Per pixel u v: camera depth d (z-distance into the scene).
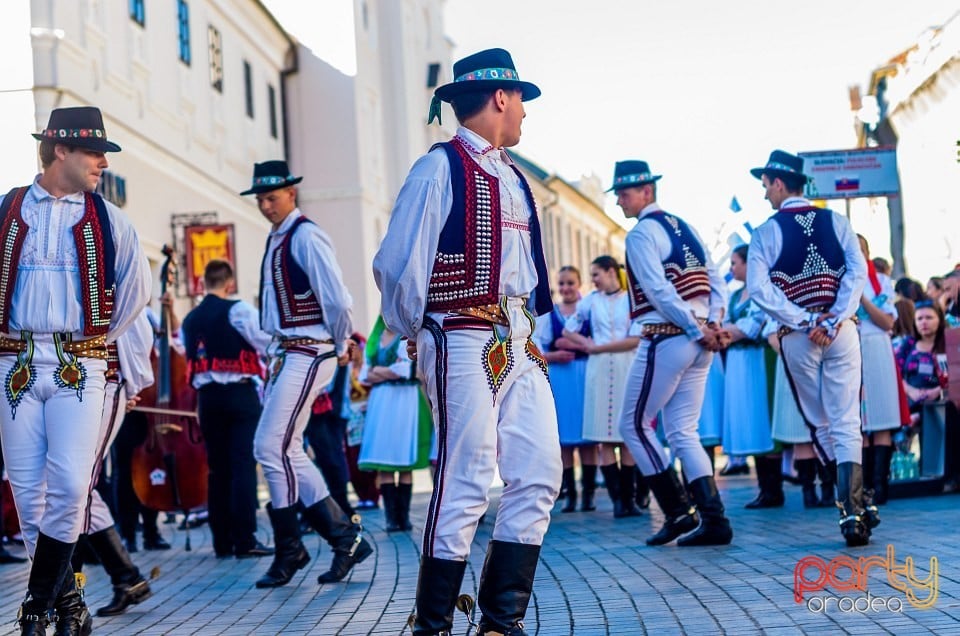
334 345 7.66
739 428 10.77
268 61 28.83
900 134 21.92
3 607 7.28
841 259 7.93
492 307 4.66
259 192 7.58
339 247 30.86
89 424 5.59
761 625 5.20
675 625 5.33
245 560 9.18
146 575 8.54
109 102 18.25
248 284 25.69
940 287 14.54
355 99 30.78
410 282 4.62
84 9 17.47
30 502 5.57
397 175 35.03
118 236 5.78
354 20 30.97
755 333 10.81
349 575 7.77
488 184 4.70
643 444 8.20
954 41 17.28
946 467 11.11
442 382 4.62
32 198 5.70
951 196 18.12
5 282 5.57
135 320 6.42
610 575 6.93
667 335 8.08
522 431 4.66
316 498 7.58
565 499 13.32
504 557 4.64
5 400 5.56
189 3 22.42
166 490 9.81
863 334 10.36
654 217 8.27
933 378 12.10
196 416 9.93
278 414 7.51
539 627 5.51
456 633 5.57
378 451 10.50
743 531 8.69
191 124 22.17
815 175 14.77
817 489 12.43
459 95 4.83
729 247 12.45
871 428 10.30
